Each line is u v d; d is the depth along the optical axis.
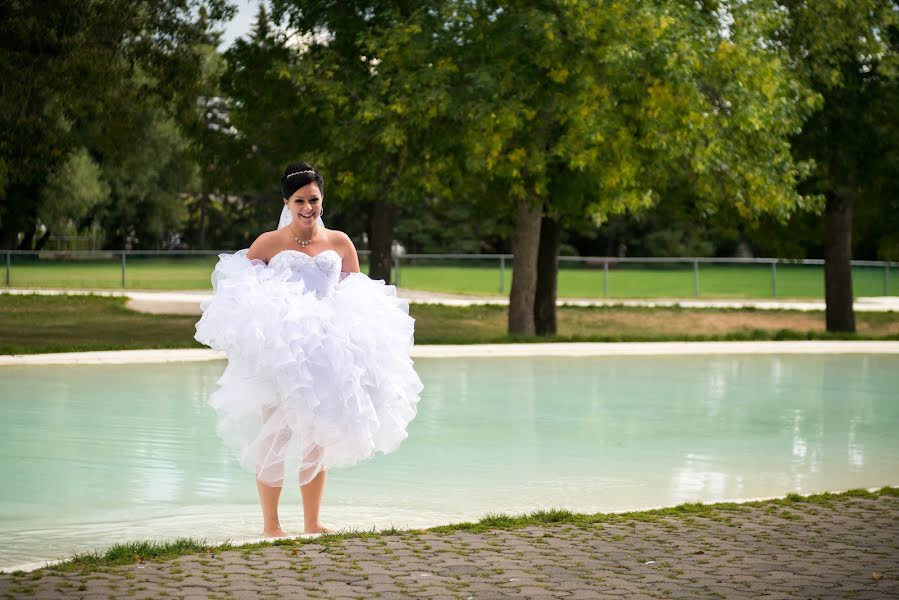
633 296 37.94
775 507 6.96
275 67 20.98
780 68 20.75
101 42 20.69
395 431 6.52
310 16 22.80
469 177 22.58
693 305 33.78
